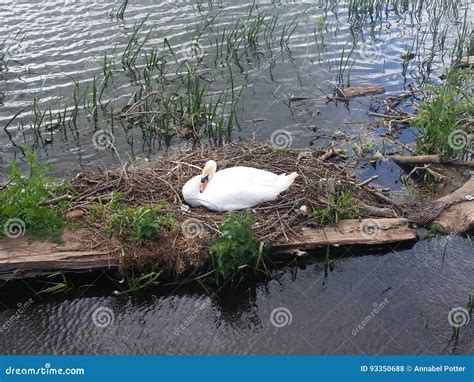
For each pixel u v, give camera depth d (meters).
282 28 20.44
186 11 21.09
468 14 21.69
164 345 9.77
